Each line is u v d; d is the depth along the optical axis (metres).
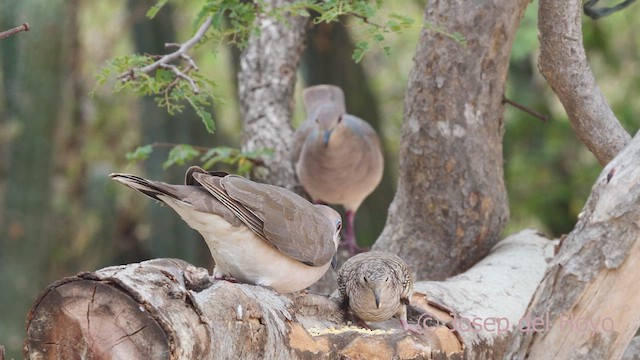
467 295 10.10
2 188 17.09
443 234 12.00
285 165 13.81
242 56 14.18
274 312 7.27
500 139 12.05
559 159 21.17
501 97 11.76
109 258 21.88
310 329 8.05
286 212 7.88
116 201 22.03
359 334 7.93
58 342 6.06
